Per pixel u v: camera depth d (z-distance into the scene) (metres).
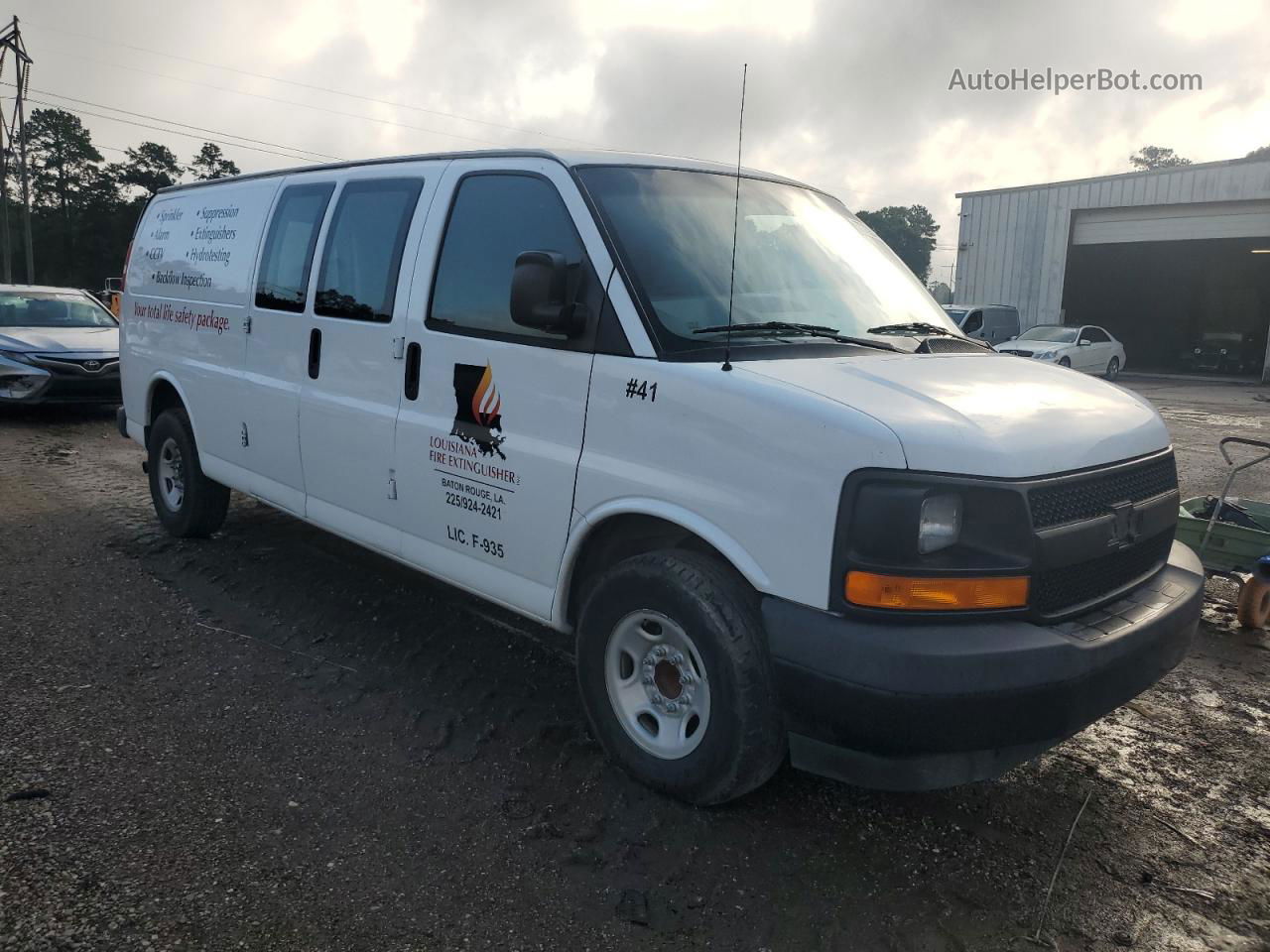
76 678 3.99
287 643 4.46
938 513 2.59
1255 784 3.46
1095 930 2.63
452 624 4.74
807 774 3.40
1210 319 31.70
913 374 3.09
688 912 2.64
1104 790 3.39
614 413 3.14
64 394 10.52
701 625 2.88
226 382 5.18
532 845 2.93
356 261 4.29
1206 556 5.18
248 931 2.50
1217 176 24.61
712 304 3.29
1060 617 2.77
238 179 5.42
